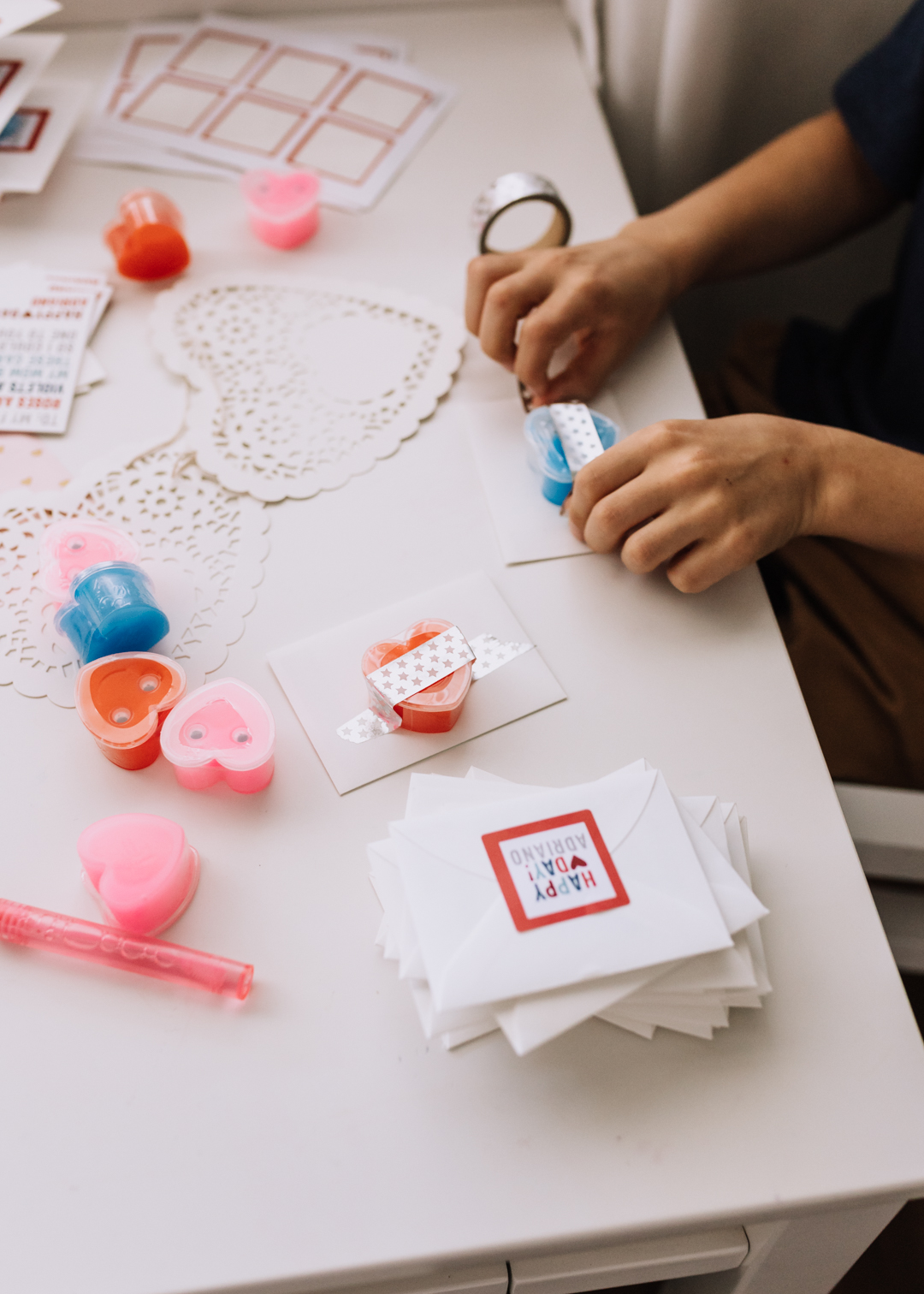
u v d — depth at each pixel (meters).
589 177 0.87
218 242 0.81
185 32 0.97
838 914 0.51
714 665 0.60
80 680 0.55
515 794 0.50
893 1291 0.91
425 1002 0.44
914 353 0.85
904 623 0.80
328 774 0.55
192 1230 0.43
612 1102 0.46
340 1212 0.43
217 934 0.50
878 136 0.81
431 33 0.99
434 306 0.77
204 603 0.61
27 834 0.53
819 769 0.56
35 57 0.87
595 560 0.64
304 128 0.89
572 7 0.97
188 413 0.70
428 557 0.64
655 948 0.44
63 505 0.65
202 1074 0.46
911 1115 0.46
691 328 1.22
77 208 0.83
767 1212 0.44
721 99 0.97
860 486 0.64
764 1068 0.47
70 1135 0.45
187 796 0.54
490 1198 0.44
